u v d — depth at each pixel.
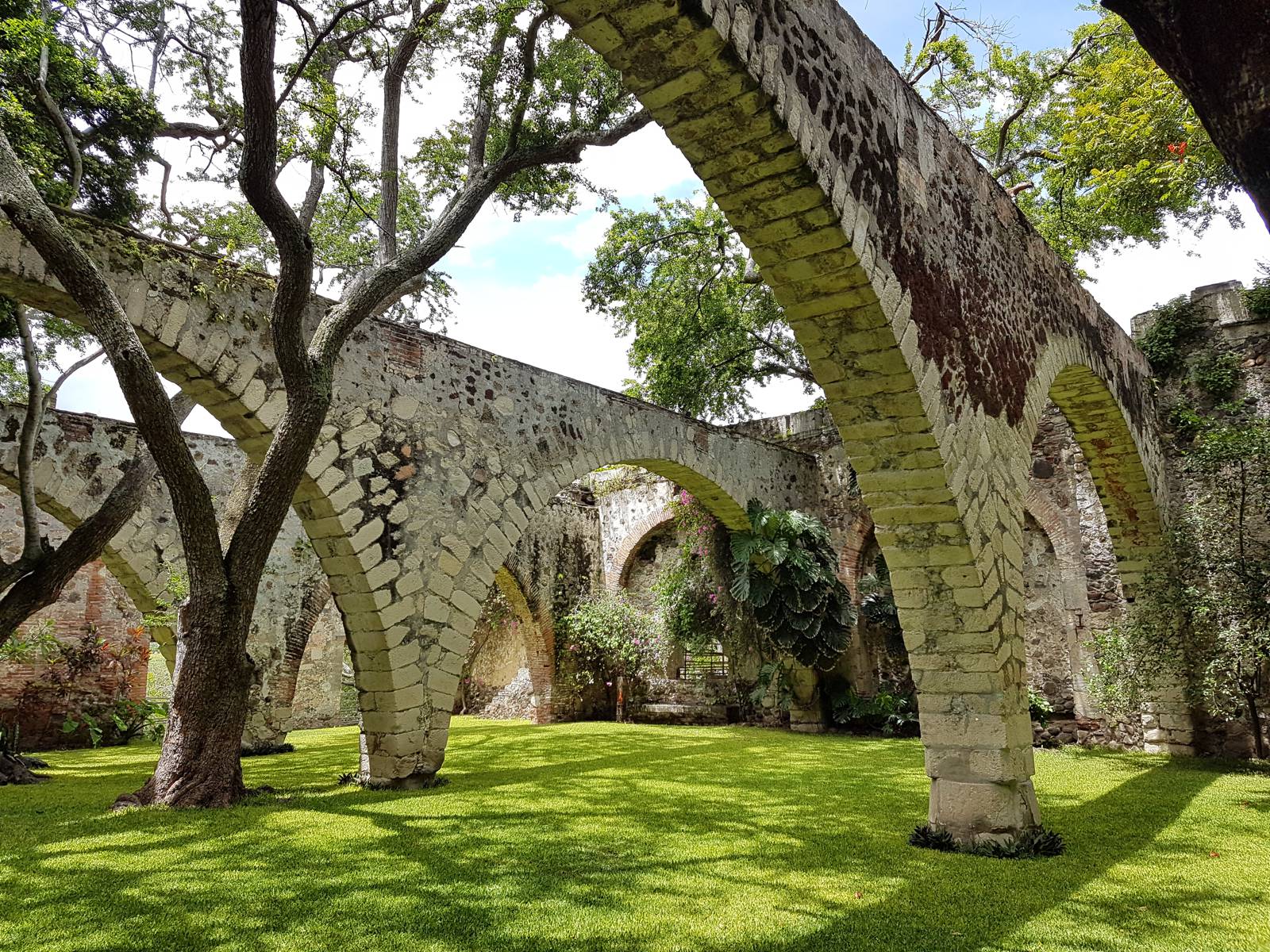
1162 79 9.90
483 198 6.88
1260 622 7.67
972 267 5.49
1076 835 5.11
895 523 4.99
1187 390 9.84
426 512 7.38
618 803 6.19
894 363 4.45
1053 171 13.16
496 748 10.00
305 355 5.85
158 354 5.95
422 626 7.20
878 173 4.43
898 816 5.66
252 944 3.18
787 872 4.25
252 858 4.44
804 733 11.70
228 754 5.97
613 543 15.02
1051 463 10.66
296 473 5.95
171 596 9.88
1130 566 9.42
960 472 4.85
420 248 6.54
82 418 9.46
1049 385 6.48
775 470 12.35
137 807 5.67
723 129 3.68
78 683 11.23
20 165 4.83
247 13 4.84
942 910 3.65
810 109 3.84
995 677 4.79
